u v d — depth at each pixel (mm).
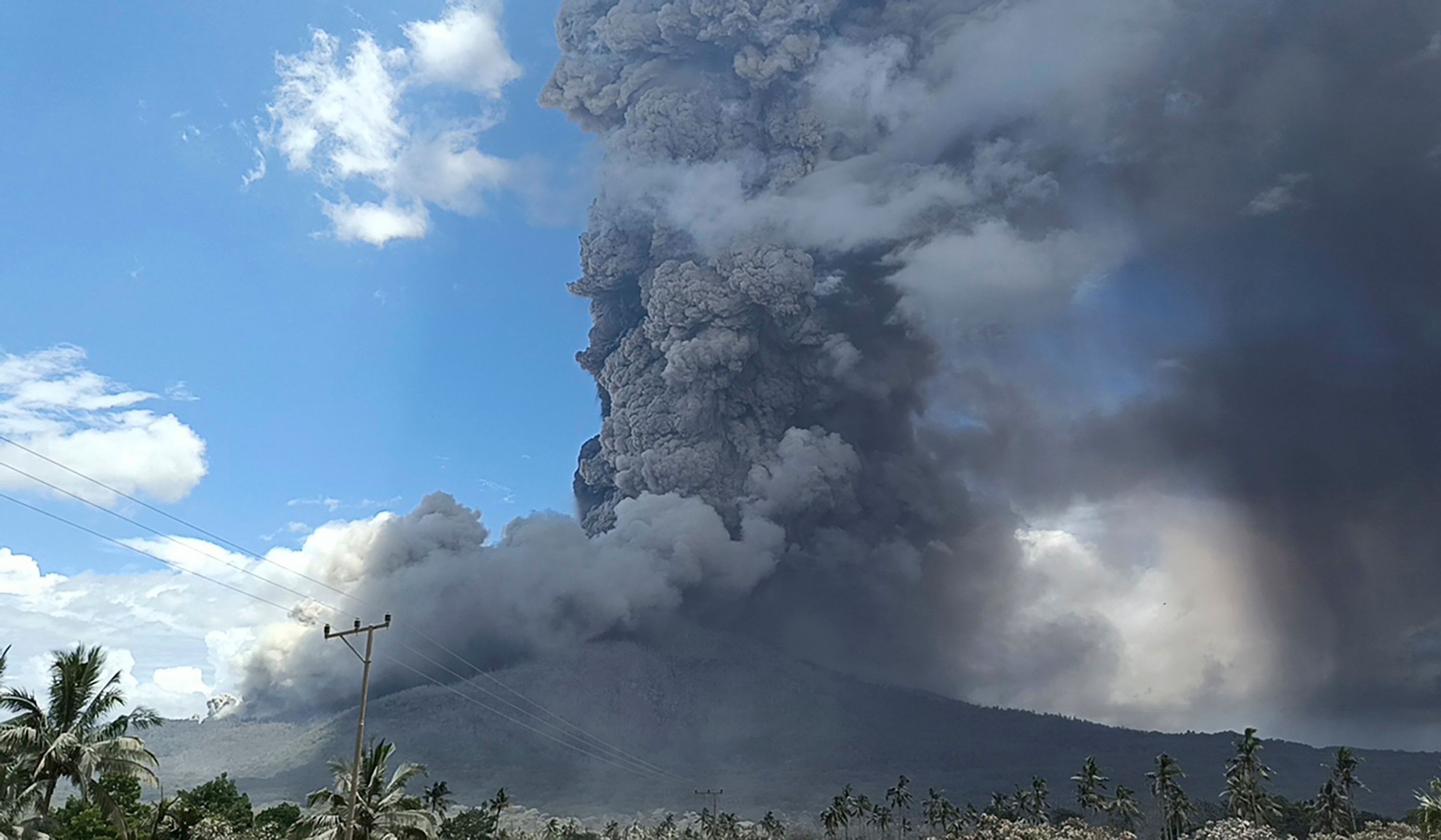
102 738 50438
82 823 84750
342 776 60719
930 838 177625
